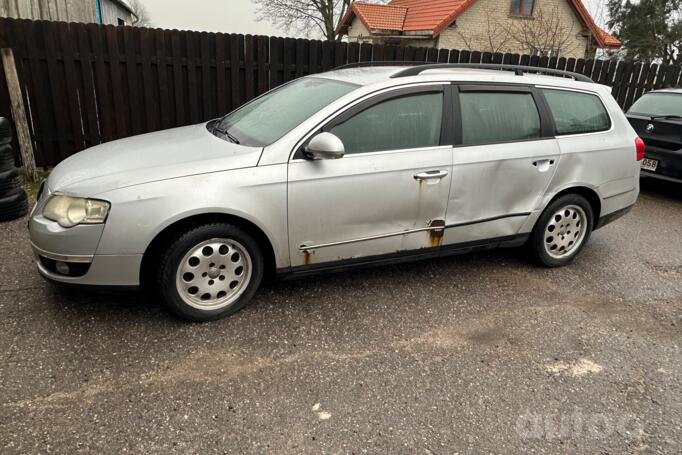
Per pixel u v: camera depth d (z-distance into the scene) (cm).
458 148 361
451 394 268
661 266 456
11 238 435
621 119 443
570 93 419
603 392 277
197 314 313
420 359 296
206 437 229
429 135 354
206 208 290
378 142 338
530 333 332
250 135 346
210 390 259
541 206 403
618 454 233
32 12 853
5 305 324
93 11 1156
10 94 566
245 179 301
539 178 394
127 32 646
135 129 688
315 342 307
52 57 625
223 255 312
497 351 309
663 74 1043
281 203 311
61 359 276
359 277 398
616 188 438
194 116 708
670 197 719
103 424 232
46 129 649
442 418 250
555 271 431
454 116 362
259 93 738
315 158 312
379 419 246
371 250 351
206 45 685
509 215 392
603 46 2100
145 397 252
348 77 377
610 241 516
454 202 365
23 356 276
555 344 321
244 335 310
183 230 297
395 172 338
